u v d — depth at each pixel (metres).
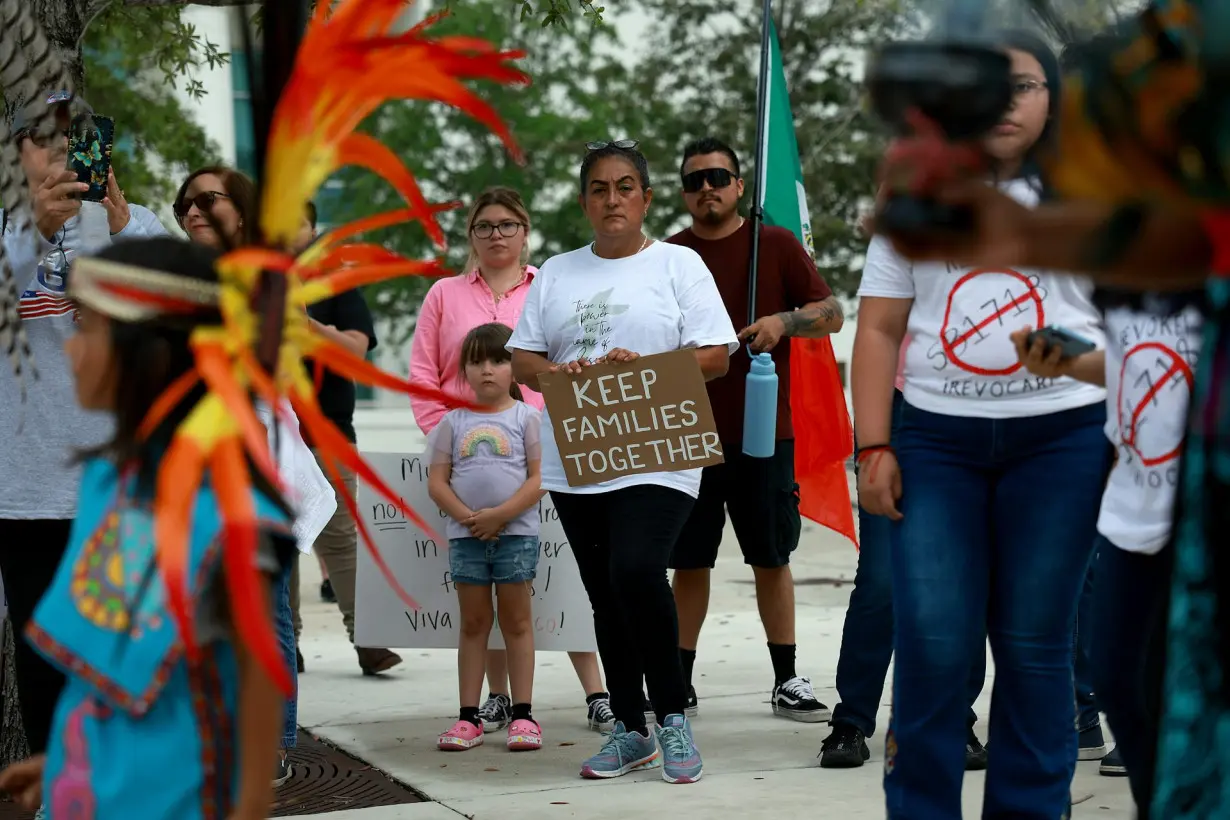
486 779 9.15
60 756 4.17
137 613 4.03
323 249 4.32
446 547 11.04
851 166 43.09
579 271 9.27
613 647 9.22
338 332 11.84
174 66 15.03
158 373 4.08
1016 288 6.31
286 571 4.20
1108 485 5.83
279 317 4.03
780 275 11.04
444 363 11.31
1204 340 4.09
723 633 15.31
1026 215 3.70
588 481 8.77
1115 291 4.38
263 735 4.02
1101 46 3.55
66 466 4.30
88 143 7.11
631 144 9.23
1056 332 5.80
